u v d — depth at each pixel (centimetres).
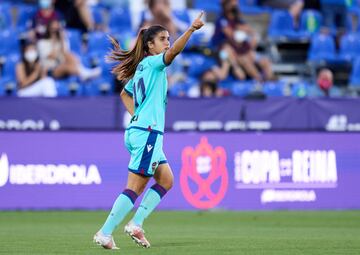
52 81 6519
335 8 8462
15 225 4169
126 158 5259
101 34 7250
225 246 2845
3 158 5122
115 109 5431
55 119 5400
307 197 5425
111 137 5253
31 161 5159
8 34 7269
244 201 5347
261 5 8581
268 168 5384
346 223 4375
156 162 2653
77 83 6638
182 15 7881
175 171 5266
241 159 5350
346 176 5478
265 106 5606
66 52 6825
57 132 5194
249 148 5362
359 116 5706
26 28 7594
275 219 4659
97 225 4166
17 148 5144
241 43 7288
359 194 5488
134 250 2644
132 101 2805
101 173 5231
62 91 6506
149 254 2478
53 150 5184
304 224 4297
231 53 7231
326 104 5675
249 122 5591
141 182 2669
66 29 7475
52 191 5181
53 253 2573
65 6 7494
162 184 2739
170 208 5272
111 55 2759
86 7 7519
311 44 7850
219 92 6512
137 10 8338
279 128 5575
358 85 7562
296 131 5428
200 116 5547
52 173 5178
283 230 3850
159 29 2705
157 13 7356
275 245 2912
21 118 5372
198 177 5297
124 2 8325
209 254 2506
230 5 7381
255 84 6925
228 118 5575
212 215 4950
